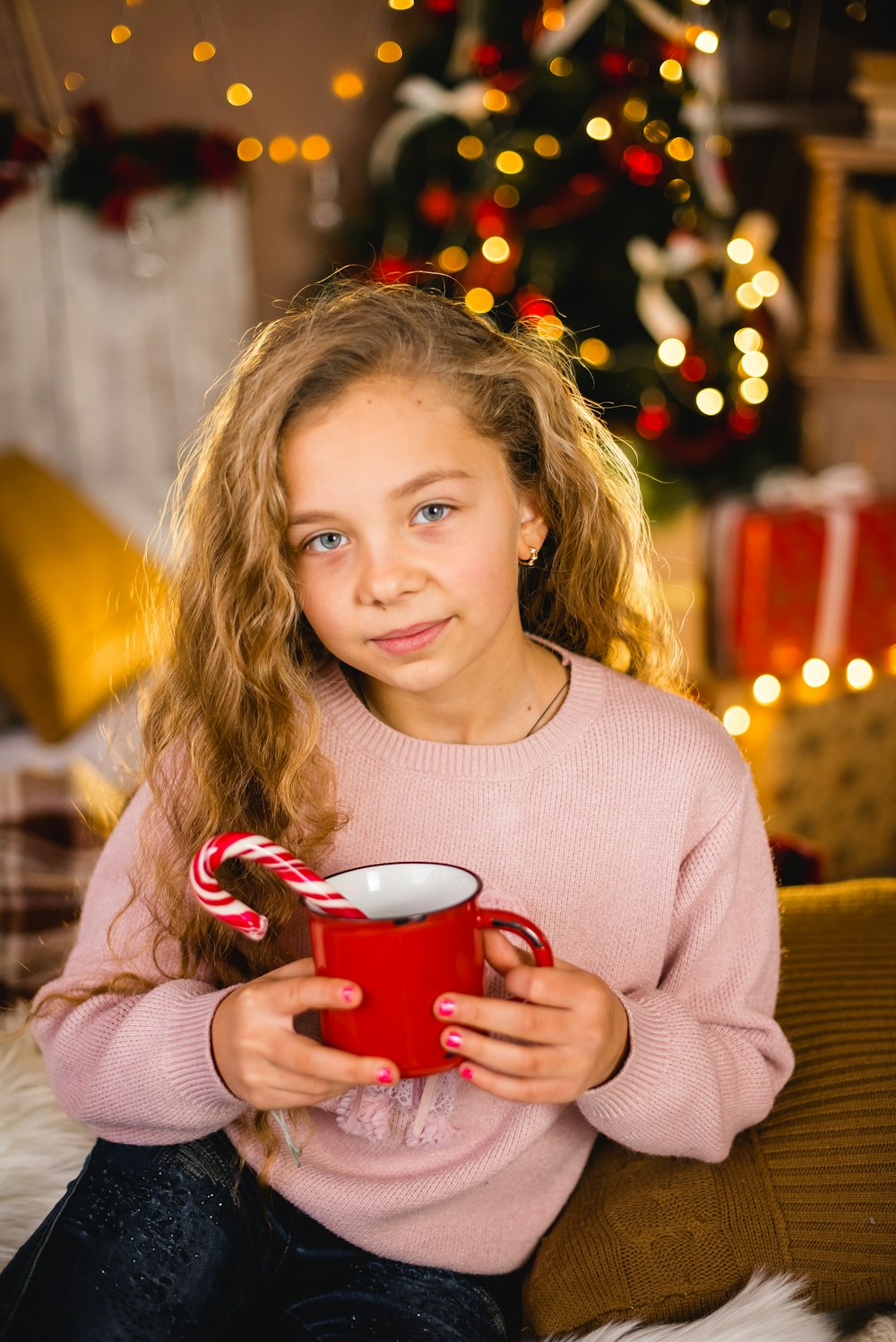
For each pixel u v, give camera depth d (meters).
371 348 0.93
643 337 3.39
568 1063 0.83
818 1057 1.14
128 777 1.33
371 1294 1.02
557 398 1.07
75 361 3.31
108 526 2.80
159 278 3.36
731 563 3.11
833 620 3.14
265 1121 1.03
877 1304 1.06
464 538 0.93
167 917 1.05
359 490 0.92
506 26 3.34
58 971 1.42
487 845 1.04
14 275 3.20
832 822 2.51
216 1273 0.99
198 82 3.60
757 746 2.37
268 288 3.84
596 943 1.06
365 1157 1.03
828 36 3.85
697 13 3.25
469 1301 1.03
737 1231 1.03
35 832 1.70
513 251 3.30
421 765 1.04
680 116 3.29
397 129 3.41
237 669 1.03
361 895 0.87
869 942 1.25
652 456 3.28
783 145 3.88
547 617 1.21
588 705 1.06
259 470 0.95
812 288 3.52
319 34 3.69
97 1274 0.96
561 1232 1.07
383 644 0.95
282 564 0.97
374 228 3.56
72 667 2.43
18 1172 1.14
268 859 0.80
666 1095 0.94
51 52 3.39
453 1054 0.82
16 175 3.12
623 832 1.04
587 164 3.35
